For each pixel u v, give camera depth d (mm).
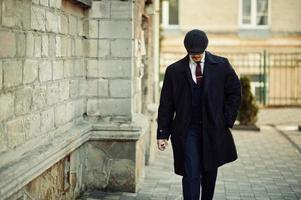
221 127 5410
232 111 5477
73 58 6410
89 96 6938
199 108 5434
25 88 4742
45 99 5324
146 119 7480
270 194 7062
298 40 22500
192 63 5453
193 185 5363
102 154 6934
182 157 5445
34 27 4949
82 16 6805
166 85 5582
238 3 22531
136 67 7293
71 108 6352
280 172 8523
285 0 22422
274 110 18953
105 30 6875
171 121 5645
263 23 22703
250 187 7453
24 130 4727
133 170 6934
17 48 4535
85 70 6914
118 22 6863
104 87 6922
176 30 22625
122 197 6707
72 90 6395
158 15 11242
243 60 22297
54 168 5570
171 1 22672
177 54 21922
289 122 15852
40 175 5086
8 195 4141
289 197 6910
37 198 5008
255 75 21953
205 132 5391
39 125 5141
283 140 12070
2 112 4227
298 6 22391
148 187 7281
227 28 22609
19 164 4422
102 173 6953
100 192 6906
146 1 8758
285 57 21531
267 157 9898
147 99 9164
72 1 6242
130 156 6922
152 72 10195
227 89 5527
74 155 6359
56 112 5723
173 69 5516
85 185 6938
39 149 5020
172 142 5523
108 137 6855
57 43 5711
